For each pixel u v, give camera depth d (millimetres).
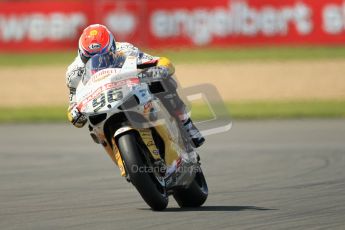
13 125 50594
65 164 33750
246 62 80500
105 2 94188
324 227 18719
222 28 92250
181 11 92625
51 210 22391
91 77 20828
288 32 90625
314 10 89750
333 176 28109
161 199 20812
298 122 47438
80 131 46781
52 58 92250
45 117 53844
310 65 75938
